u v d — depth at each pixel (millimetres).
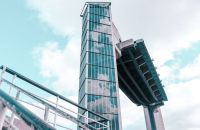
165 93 77062
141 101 85875
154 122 79750
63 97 4113
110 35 48062
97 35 46469
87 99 35562
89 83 37875
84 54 44312
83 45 47719
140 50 53875
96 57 42312
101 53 43406
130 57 56594
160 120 80375
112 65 42250
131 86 75125
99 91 37406
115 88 38906
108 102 36469
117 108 36188
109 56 43625
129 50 53500
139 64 60938
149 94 79688
